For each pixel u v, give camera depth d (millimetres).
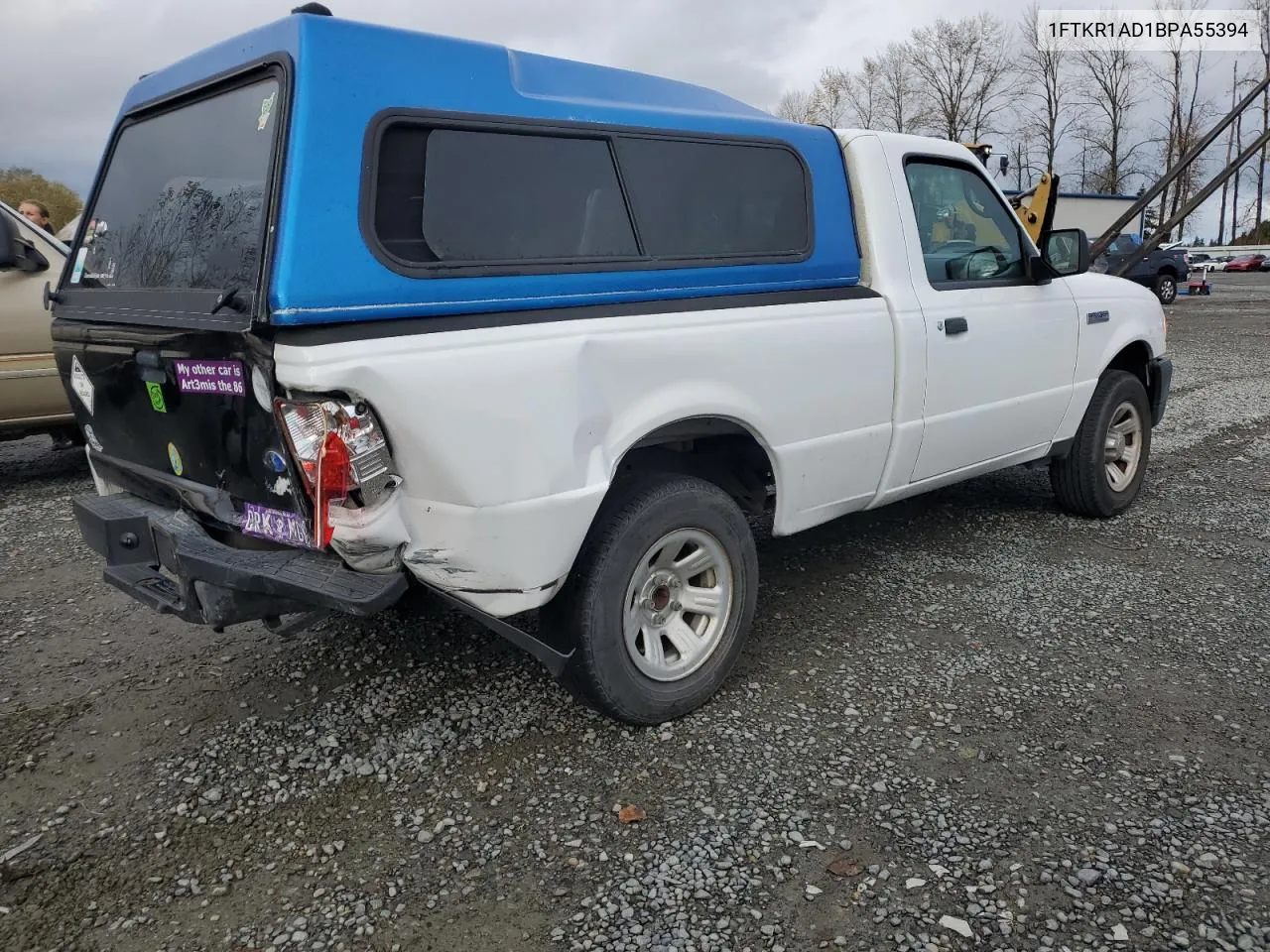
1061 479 5285
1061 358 4742
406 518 2549
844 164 3809
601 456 2818
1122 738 3076
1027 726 3158
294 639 3902
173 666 3699
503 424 2561
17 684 3570
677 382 3012
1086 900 2344
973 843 2566
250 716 3303
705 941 2238
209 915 2355
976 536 5133
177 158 2988
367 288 2436
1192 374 11445
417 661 3682
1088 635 3854
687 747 3064
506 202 2754
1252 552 4816
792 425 3432
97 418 3389
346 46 2486
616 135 3041
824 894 2385
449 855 2562
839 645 3793
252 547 2785
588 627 2926
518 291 2719
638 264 3037
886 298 3789
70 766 3016
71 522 5723
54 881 2486
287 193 2361
